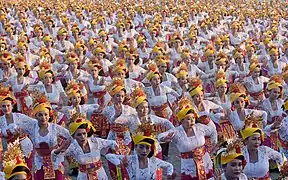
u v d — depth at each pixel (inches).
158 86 441.7
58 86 459.5
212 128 346.6
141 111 371.9
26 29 861.8
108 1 1301.7
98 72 497.4
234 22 852.0
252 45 606.5
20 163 264.1
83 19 968.9
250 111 384.8
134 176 299.1
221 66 549.3
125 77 495.2
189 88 403.2
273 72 577.9
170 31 877.2
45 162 338.0
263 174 303.7
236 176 262.5
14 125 355.3
